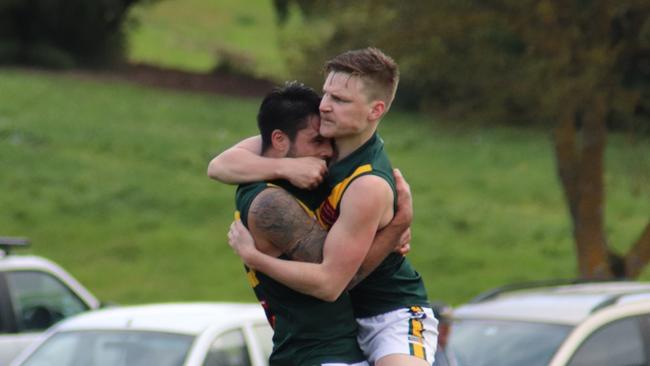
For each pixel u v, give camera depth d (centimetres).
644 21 5450
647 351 3494
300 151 1775
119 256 9088
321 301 1761
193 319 3547
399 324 1797
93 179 11081
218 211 10562
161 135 13150
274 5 14888
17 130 12444
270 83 17975
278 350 1806
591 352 3409
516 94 5612
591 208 5912
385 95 1739
